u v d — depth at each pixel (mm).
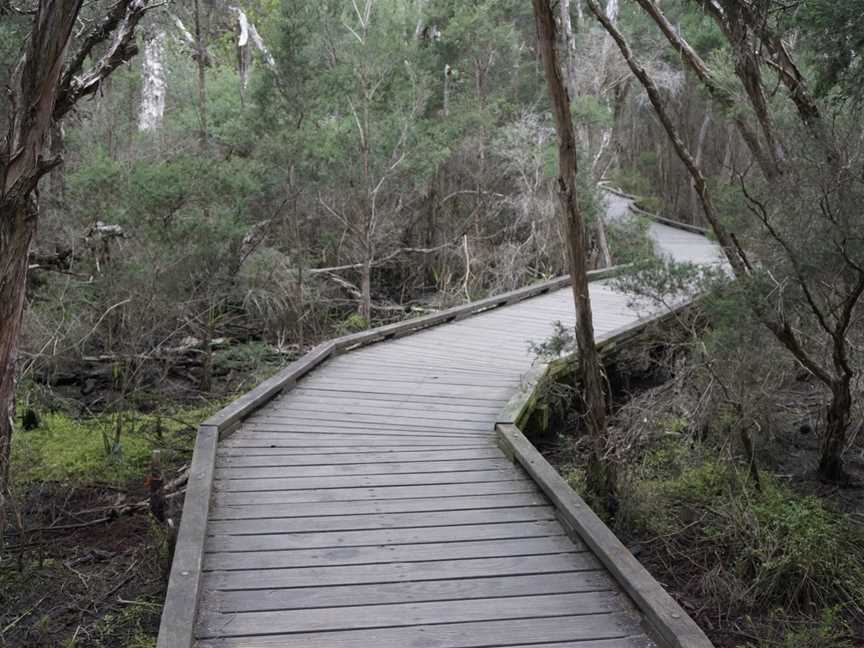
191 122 14414
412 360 9352
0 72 6305
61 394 10414
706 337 7789
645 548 6387
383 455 6285
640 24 20141
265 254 12648
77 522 7211
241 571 4426
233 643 3750
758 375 7199
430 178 16172
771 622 5492
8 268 5324
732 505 6500
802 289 6508
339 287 15391
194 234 9750
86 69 12352
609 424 7664
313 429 6883
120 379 10508
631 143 33438
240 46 16250
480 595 4203
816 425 8633
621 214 21922
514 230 17219
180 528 4684
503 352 9766
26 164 5238
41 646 5316
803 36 7191
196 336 11891
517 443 6230
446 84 17234
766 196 6816
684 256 17906
